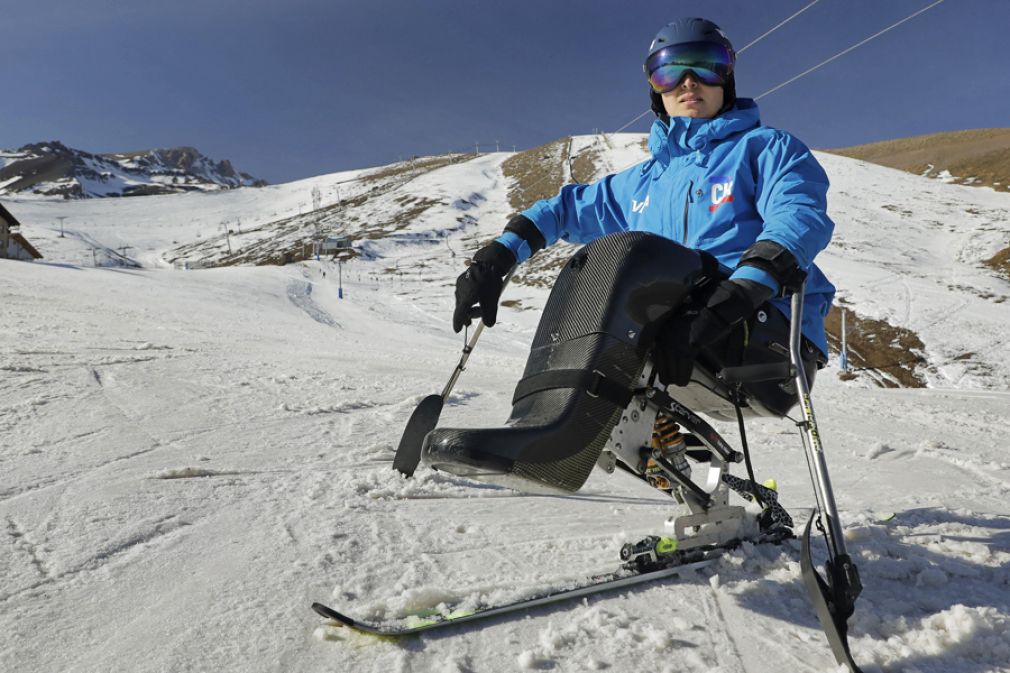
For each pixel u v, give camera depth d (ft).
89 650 4.64
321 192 572.51
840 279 153.38
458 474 5.12
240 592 5.54
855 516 7.96
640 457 5.57
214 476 9.24
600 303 5.32
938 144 466.70
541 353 5.49
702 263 5.79
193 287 104.94
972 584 5.90
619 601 5.42
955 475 11.12
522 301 153.28
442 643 4.78
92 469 9.31
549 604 5.34
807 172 6.38
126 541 6.63
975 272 165.99
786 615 5.20
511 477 4.83
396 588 5.70
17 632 4.81
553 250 212.23
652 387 5.51
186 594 5.49
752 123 7.07
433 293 180.55
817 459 5.01
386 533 7.09
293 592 5.55
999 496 9.71
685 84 7.13
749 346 5.88
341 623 4.84
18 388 15.49
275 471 9.63
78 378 17.26
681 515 6.07
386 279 221.66
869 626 5.06
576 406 5.08
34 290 61.05
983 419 20.53
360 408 15.12
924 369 108.27
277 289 135.64
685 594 5.52
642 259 5.40
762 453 12.95
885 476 11.04
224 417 13.51
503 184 464.65
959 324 122.21
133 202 570.46
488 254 7.02
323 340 48.47
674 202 7.23
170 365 21.06
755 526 6.45
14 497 7.91
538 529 7.41
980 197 282.97
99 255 408.26
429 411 7.28
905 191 288.71
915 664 4.51
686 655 4.66
